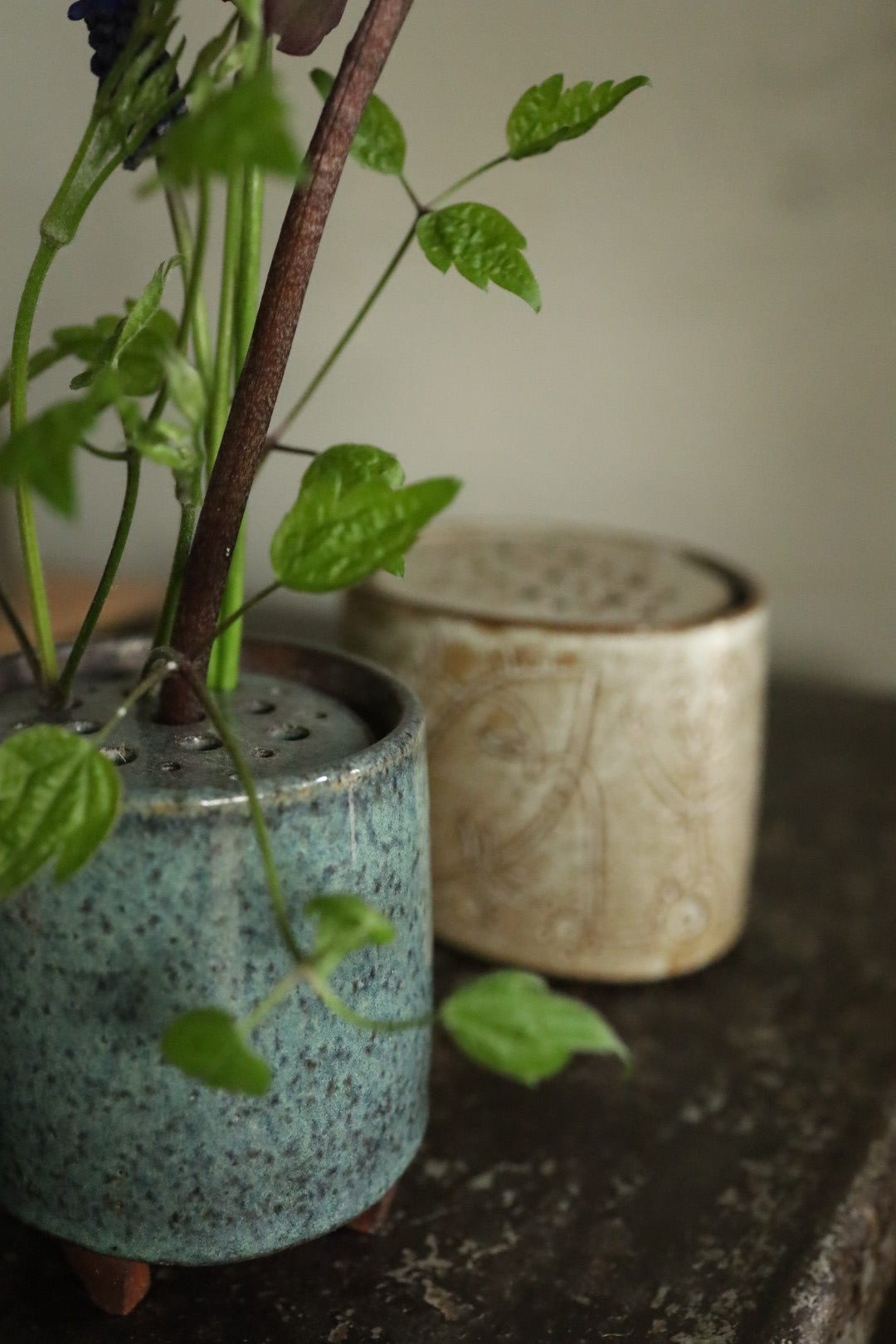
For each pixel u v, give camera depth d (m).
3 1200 0.45
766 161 0.68
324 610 0.74
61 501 0.34
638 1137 0.51
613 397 0.72
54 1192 0.44
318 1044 0.43
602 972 0.56
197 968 0.42
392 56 0.69
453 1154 0.50
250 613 0.74
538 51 0.68
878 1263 0.50
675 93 0.68
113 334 0.43
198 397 0.40
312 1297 0.46
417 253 0.71
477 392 0.73
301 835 0.42
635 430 0.72
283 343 0.42
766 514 0.72
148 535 0.76
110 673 0.48
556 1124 0.51
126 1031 0.42
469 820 0.55
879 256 0.68
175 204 0.45
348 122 0.41
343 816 0.43
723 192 0.69
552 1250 0.47
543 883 0.55
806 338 0.70
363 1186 0.45
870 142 0.67
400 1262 0.47
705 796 0.54
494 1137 0.51
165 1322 0.45
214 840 0.42
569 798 0.54
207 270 0.67
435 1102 0.52
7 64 0.68
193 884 0.42
